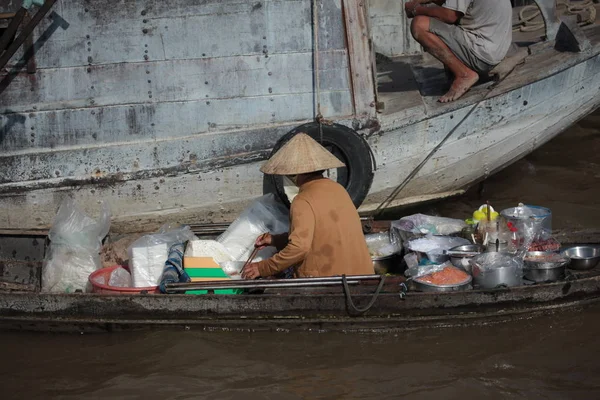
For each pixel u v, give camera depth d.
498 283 5.00
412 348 4.91
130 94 6.00
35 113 6.00
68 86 5.97
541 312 5.07
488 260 5.13
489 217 5.67
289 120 6.11
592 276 5.14
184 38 5.93
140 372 4.72
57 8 5.84
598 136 9.37
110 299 5.06
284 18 5.95
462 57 6.26
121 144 6.06
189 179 6.14
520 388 4.42
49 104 5.98
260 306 4.99
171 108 6.04
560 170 8.29
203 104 6.05
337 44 6.00
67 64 5.94
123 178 6.09
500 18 6.14
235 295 4.99
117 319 5.09
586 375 4.53
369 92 6.07
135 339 5.11
